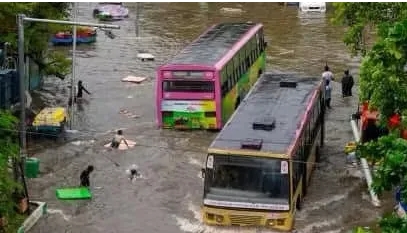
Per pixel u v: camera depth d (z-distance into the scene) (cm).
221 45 4209
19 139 3294
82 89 4606
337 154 3578
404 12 2644
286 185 2644
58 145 3688
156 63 5572
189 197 3083
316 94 3406
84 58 5716
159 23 7100
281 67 5303
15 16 3825
